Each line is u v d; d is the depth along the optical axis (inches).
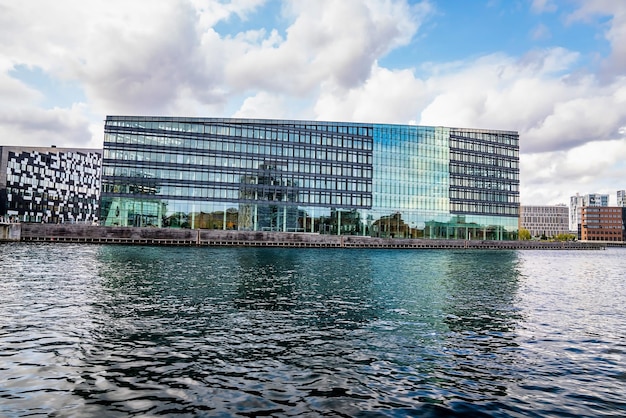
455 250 4690.0
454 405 425.1
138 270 1587.1
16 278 1298.0
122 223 3902.6
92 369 506.9
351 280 1465.3
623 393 465.1
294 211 4517.7
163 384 465.7
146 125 4018.2
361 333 708.7
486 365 553.3
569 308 1000.2
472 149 5511.8
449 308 959.6
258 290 1167.0
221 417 387.5
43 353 561.9
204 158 4168.3
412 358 577.3
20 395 427.5
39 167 5684.1
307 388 462.9
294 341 650.8
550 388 476.1
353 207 4813.0
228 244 3811.5
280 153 4490.7
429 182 5216.5
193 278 1390.3
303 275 1583.4
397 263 2404.0
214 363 539.8
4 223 3184.1
